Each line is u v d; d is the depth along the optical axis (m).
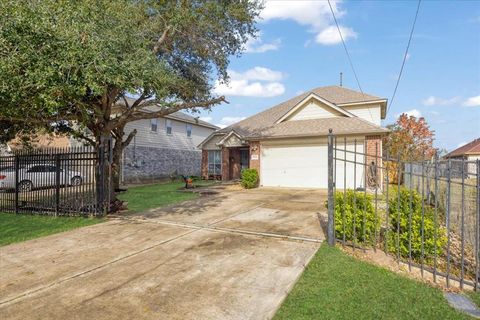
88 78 6.45
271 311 3.30
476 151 31.91
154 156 22.48
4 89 5.81
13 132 10.58
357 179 14.33
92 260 4.98
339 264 4.66
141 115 11.30
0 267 4.73
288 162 16.06
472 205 6.84
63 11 6.67
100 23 7.24
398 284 4.09
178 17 10.27
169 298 3.62
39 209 9.38
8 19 5.96
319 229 6.71
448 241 4.43
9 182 12.41
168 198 11.98
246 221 7.67
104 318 3.19
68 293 3.78
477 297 3.98
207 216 8.38
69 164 9.07
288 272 4.36
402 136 23.61
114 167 13.48
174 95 12.95
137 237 6.37
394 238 5.39
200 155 28.08
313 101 17.27
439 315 3.35
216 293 3.73
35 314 3.28
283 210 9.10
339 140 14.73
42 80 5.98
